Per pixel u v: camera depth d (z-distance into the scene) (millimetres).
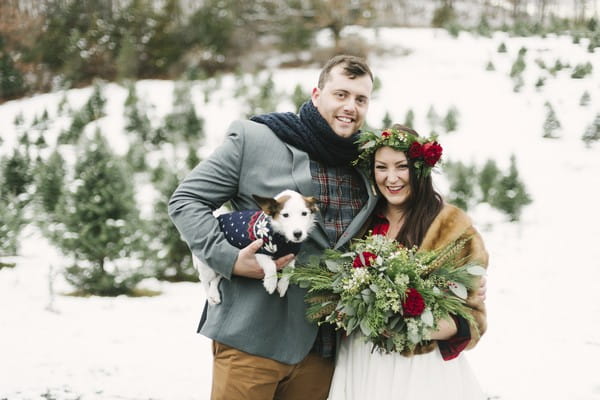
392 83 29953
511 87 27859
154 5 43156
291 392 3385
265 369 3174
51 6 42281
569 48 34031
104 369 6984
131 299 10539
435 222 3281
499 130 22906
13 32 40156
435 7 55062
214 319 3281
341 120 3252
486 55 34188
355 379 3248
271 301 3197
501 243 14172
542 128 22719
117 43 38438
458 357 3307
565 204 16672
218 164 3258
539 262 12766
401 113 25078
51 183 12617
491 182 16422
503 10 57594
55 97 31953
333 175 3363
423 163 3291
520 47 35031
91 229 10734
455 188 15844
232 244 3180
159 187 12391
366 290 2955
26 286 11102
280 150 3295
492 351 7848
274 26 43125
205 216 3180
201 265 3336
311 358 3344
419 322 2918
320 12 42000
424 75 31359
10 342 7934
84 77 37062
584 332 8578
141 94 29453
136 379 6680
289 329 3215
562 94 26281
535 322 9070
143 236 11430
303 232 3047
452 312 3033
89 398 6047
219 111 25641
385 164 3334
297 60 39906
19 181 15477
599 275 11711
